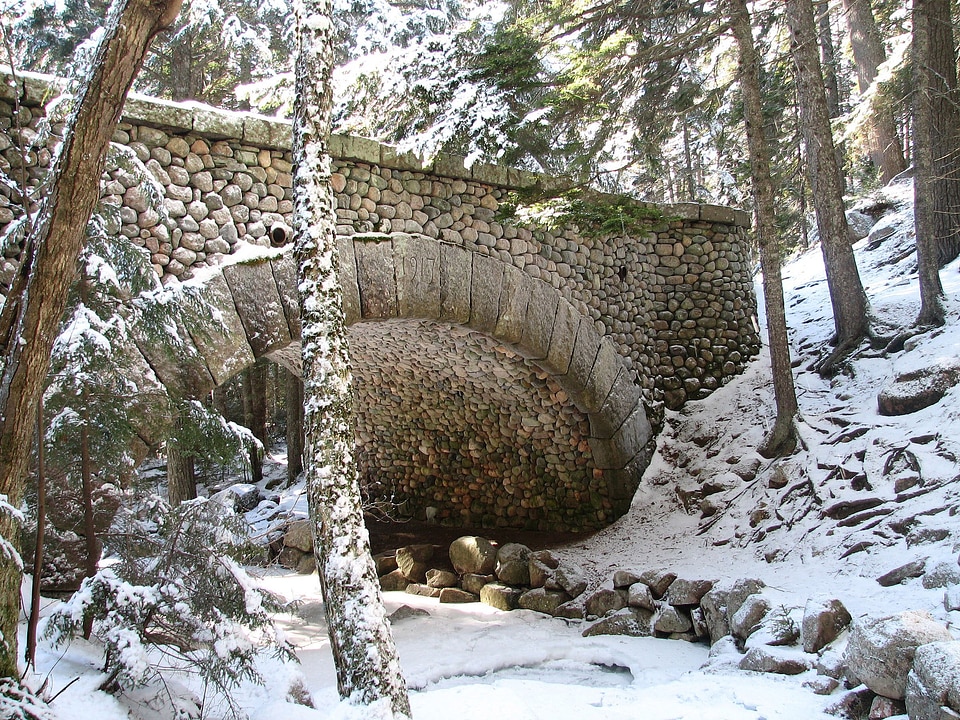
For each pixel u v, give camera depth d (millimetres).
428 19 10023
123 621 3543
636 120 8242
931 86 8859
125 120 5477
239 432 4336
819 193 8633
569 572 6938
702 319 9742
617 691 4250
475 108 7250
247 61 11312
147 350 5168
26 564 4141
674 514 8188
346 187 6711
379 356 8852
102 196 5305
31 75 5035
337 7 9672
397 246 6816
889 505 5953
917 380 7020
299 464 13219
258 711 3564
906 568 4863
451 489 10484
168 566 3771
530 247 8039
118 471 3971
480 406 9367
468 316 7336
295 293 6078
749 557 6578
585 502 9117
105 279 3807
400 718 3023
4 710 2771
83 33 10508
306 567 8758
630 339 9141
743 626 4789
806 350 9219
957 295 8172
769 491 7340
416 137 6930
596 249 8797
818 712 3498
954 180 9234
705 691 3992
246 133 6027
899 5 11164
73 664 3602
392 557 8523
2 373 3189
